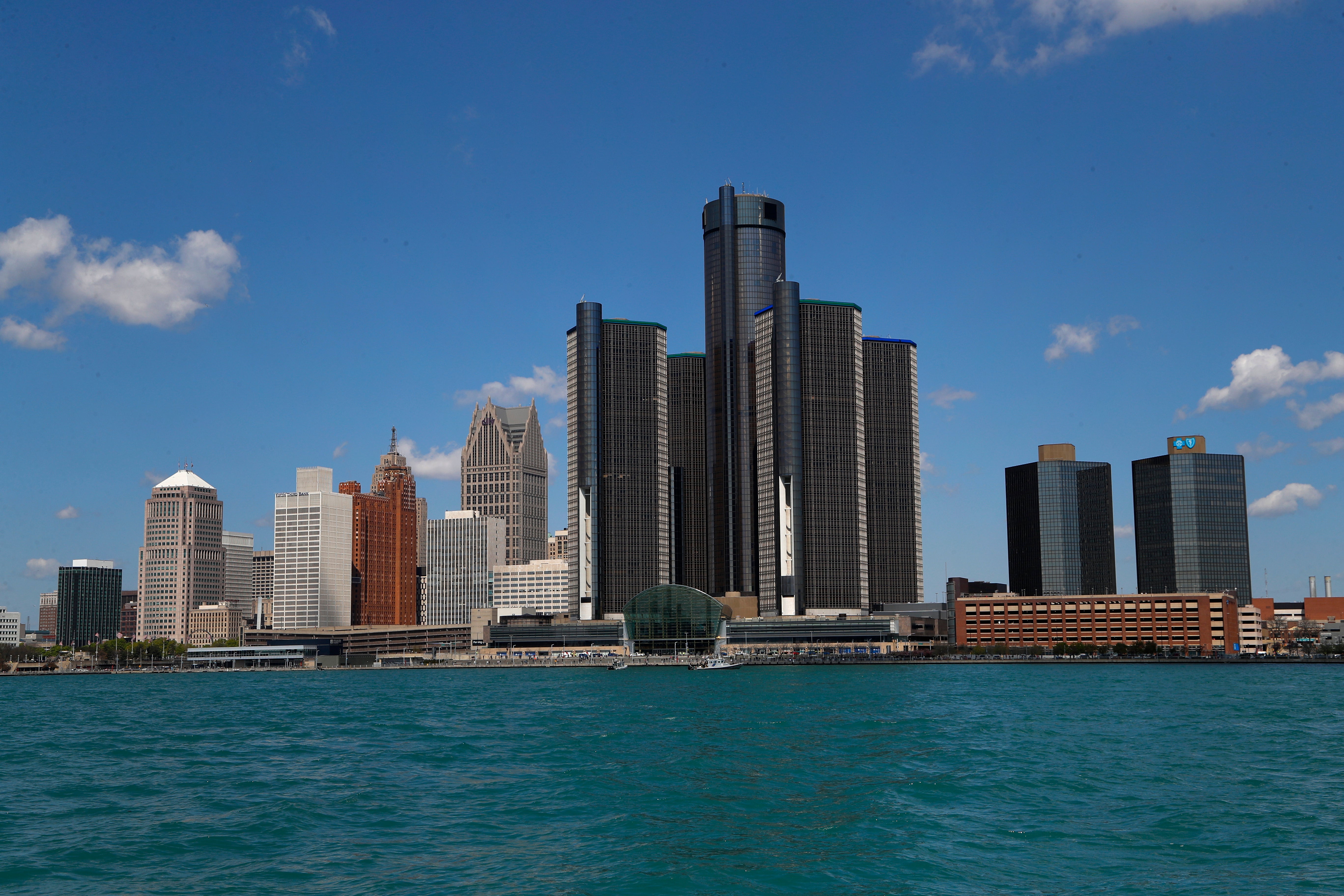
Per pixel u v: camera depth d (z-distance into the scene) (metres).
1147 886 59.78
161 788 97.75
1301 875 61.69
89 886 62.53
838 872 63.09
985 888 59.75
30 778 105.69
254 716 194.62
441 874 64.19
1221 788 91.50
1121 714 171.12
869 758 112.38
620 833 74.88
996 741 128.12
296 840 73.69
